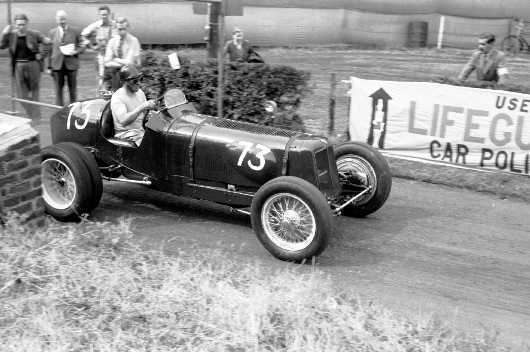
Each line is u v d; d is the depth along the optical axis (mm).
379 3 21656
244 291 4871
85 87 13688
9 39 10820
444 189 8328
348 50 20922
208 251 6020
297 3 20844
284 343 4172
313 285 5035
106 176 7031
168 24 19047
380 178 6844
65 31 10922
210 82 9508
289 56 19000
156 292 4695
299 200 5684
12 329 4137
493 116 8375
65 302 4449
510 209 7676
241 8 8938
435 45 22656
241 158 6242
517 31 22391
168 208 7195
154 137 6578
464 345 4359
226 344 4090
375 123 9141
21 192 5492
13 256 4852
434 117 8734
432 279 5695
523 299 5395
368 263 5973
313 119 10789
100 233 5750
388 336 4309
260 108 9445
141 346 4055
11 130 5453
